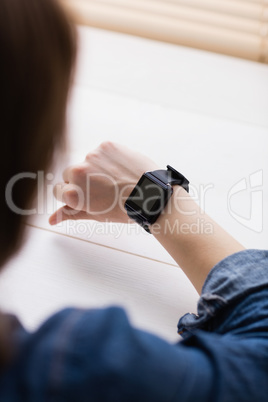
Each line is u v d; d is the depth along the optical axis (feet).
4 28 0.73
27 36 0.75
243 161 2.37
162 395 0.94
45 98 0.82
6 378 0.86
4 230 0.92
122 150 2.17
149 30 3.09
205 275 1.68
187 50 3.06
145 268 1.93
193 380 1.00
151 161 2.15
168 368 0.97
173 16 3.05
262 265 1.55
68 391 0.85
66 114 0.93
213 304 1.48
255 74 2.93
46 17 0.78
